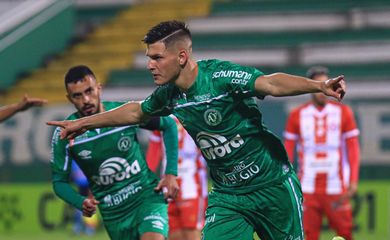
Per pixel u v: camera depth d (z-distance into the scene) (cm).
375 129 3020
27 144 3353
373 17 3972
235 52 3909
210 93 975
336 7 4150
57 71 4097
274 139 1030
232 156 1023
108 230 1291
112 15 4556
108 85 3850
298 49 3831
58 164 1275
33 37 4184
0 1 4700
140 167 1264
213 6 4381
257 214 1049
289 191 1053
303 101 2998
